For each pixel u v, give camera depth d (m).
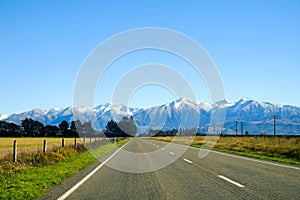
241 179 13.20
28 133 123.50
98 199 9.63
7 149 37.16
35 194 10.27
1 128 122.62
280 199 9.31
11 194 10.05
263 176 14.05
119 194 10.39
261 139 45.28
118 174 15.41
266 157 24.28
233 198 9.54
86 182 12.98
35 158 20.39
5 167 16.28
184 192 10.60
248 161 21.11
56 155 23.27
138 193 10.55
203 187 11.48
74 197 9.93
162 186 11.84
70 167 18.02
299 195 9.88
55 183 12.70
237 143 43.25
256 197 9.62
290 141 37.03
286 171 15.73
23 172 15.29
